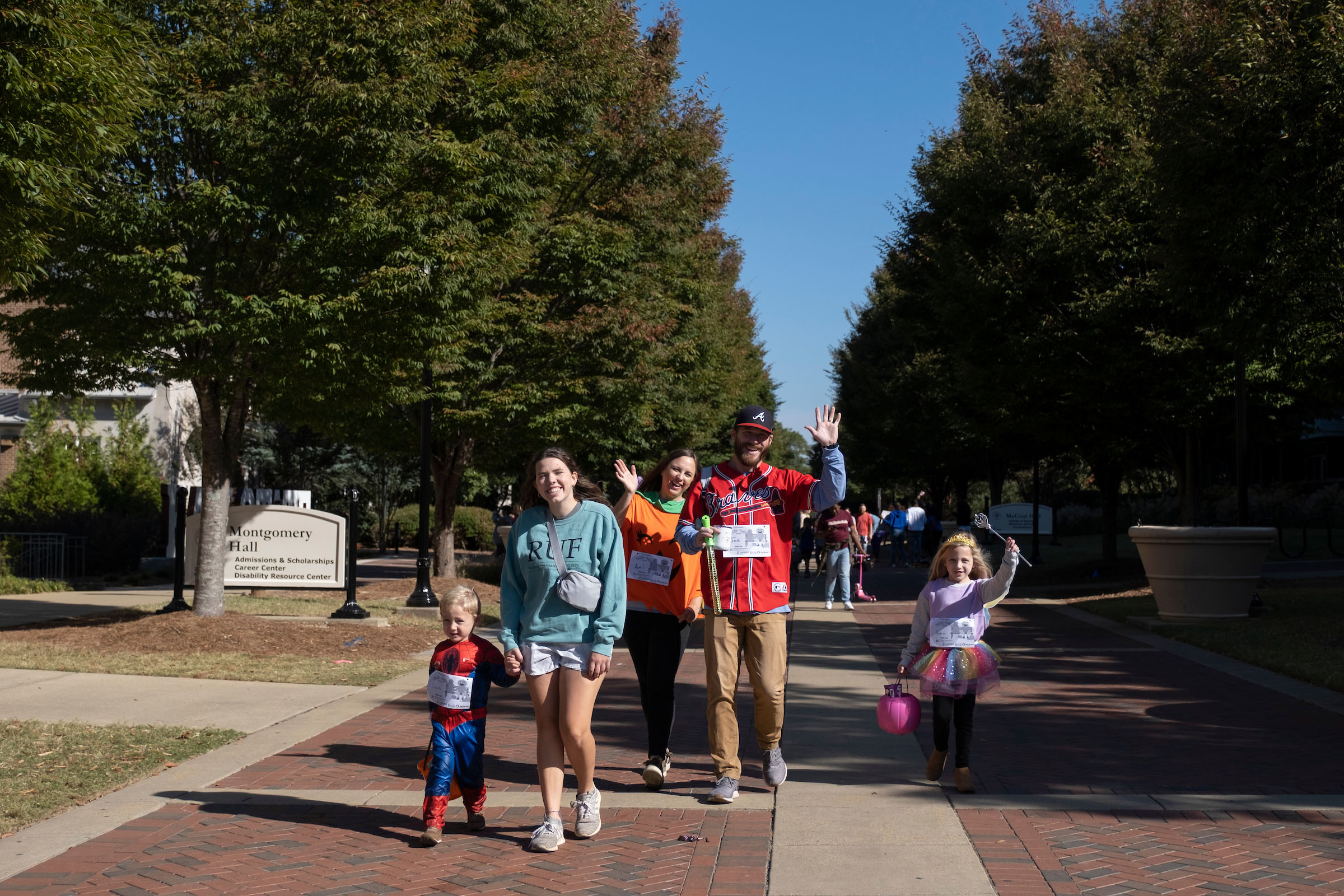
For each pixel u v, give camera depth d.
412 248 10.95
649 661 6.07
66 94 7.97
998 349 19.17
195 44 10.89
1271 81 11.91
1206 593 13.02
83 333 11.07
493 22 16.31
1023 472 59.56
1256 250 12.33
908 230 24.48
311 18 10.67
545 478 5.10
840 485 5.56
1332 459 40.34
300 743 7.05
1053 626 13.81
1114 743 7.06
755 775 6.27
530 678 5.06
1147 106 17.83
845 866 4.63
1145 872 4.53
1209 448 21.55
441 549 20.36
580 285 18.06
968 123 20.72
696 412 26.34
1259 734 7.27
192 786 5.97
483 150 12.87
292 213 10.84
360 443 19.84
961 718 5.83
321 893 4.38
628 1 21.59
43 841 5.02
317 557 14.73
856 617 15.54
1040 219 17.88
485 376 17.56
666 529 6.09
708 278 25.52
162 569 23.56
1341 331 13.11
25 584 17.97
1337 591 15.83
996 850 4.84
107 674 9.38
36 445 24.22
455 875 4.60
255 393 13.25
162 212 10.41
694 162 20.88
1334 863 4.63
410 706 8.37
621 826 5.30
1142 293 16.77
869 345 42.31
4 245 8.38
